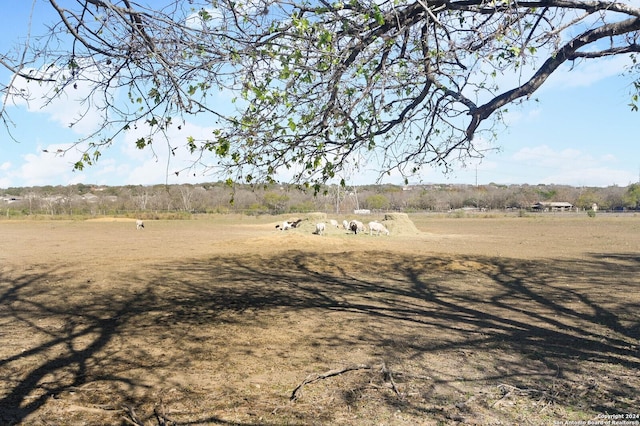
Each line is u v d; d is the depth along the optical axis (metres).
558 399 4.72
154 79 3.24
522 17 3.94
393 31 4.03
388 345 6.74
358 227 31.48
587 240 26.47
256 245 23.02
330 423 4.27
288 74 3.39
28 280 13.21
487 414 4.40
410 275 14.08
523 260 17.28
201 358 6.25
